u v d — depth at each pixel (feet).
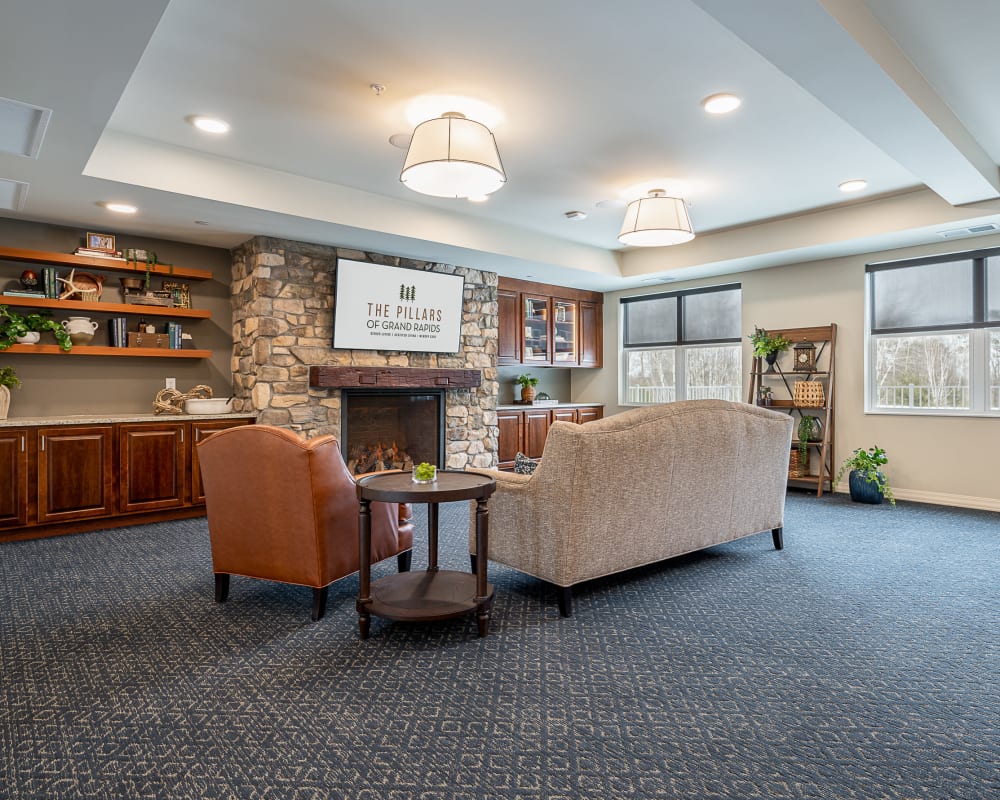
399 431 19.06
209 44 8.61
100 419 14.08
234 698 6.63
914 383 18.12
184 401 16.24
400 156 12.95
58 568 11.33
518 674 7.20
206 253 17.24
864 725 6.08
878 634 8.37
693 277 22.44
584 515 8.96
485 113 10.82
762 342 20.07
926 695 6.69
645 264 21.84
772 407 20.27
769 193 15.66
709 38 8.50
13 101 8.55
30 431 13.28
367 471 18.11
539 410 23.72
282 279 16.29
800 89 9.98
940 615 9.07
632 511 9.59
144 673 7.22
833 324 19.11
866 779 5.22
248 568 9.25
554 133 11.72
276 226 15.07
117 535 13.76
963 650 7.84
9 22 6.67
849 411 19.06
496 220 18.11
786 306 20.39
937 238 16.74
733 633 8.41
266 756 5.58
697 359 23.36
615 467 9.18
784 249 18.21
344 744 5.77
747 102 10.47
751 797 4.99
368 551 8.34
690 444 10.22
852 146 12.47
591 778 5.24
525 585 10.52
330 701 6.56
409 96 10.18
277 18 7.97
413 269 18.52
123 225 15.05
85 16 6.59
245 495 9.01
